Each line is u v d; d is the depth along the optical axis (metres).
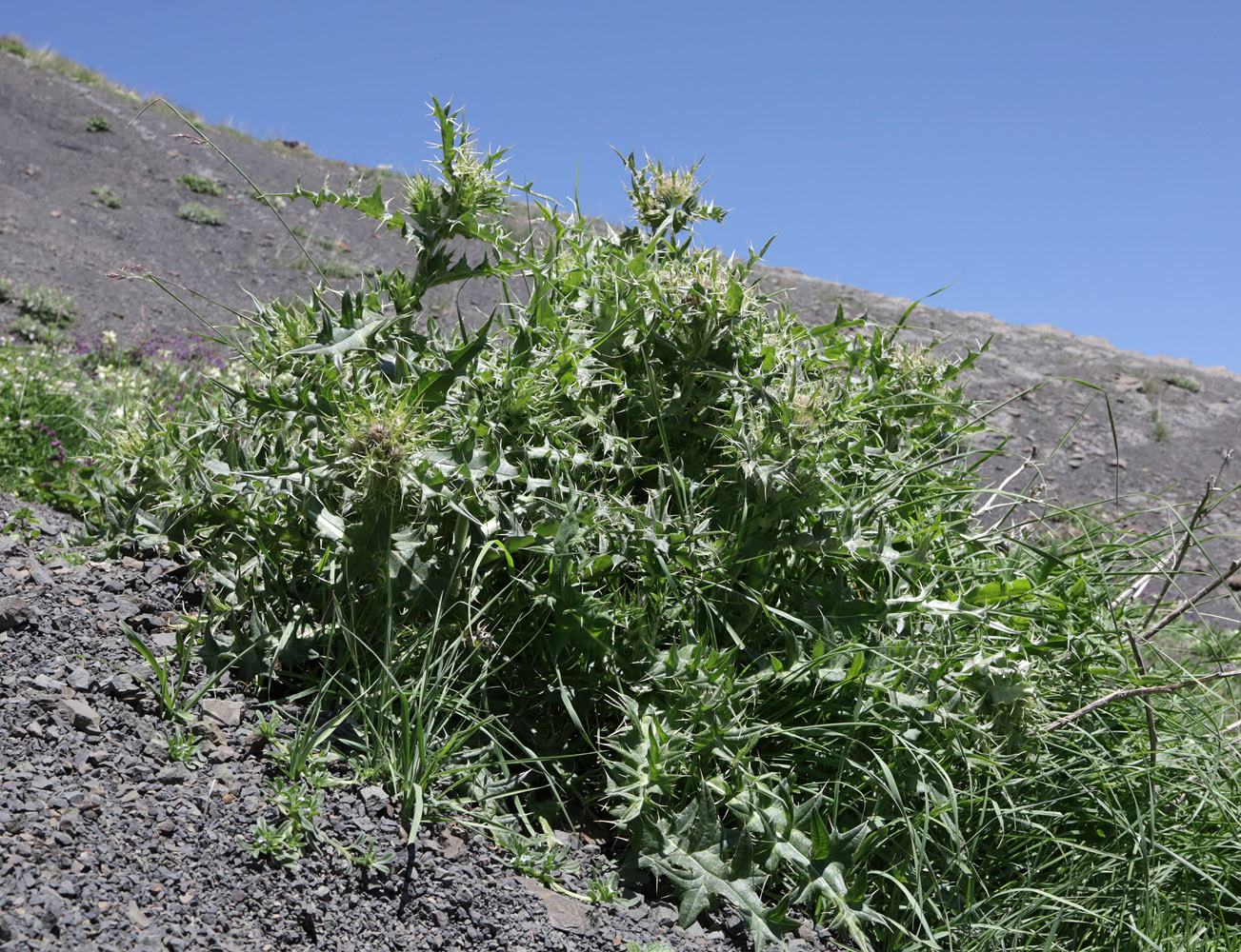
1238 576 7.63
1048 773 2.61
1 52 18.12
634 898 2.16
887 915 2.34
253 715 2.29
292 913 1.81
